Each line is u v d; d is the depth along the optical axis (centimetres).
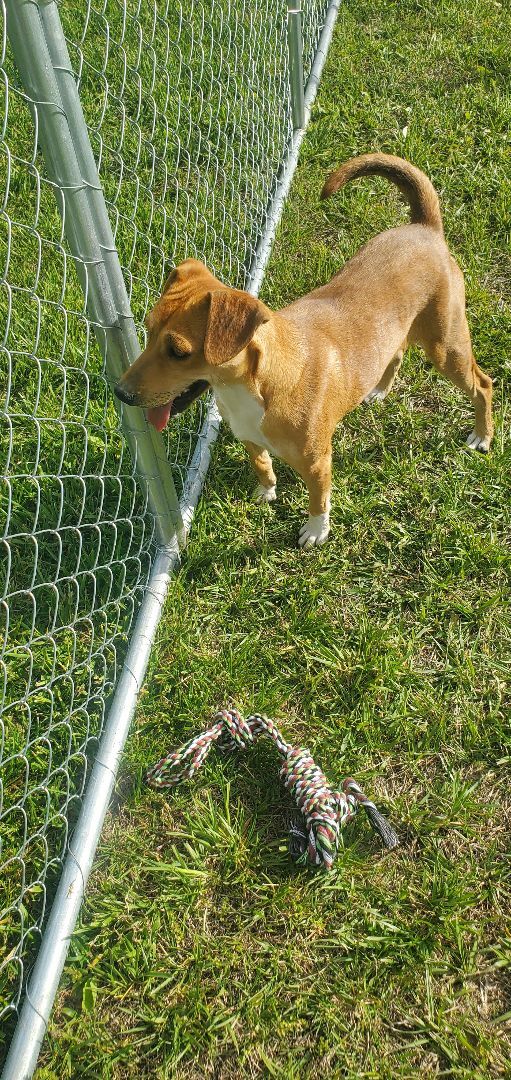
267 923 82
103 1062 74
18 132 138
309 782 85
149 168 145
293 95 156
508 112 161
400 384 126
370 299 102
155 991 78
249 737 90
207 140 130
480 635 102
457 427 122
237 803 90
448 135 160
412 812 88
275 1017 77
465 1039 75
